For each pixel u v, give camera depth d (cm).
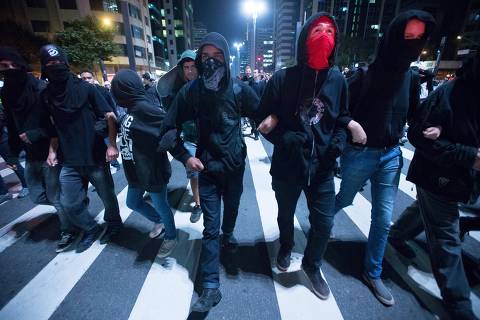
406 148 605
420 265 224
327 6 8162
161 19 7194
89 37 2684
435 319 175
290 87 160
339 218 305
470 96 142
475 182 153
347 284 205
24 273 223
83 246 251
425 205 169
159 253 241
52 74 201
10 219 317
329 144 161
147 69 5044
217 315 180
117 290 203
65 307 189
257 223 297
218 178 190
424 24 146
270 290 201
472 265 219
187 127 269
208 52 167
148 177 204
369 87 169
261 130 170
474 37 4681
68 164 223
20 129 235
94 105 223
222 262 232
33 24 3753
